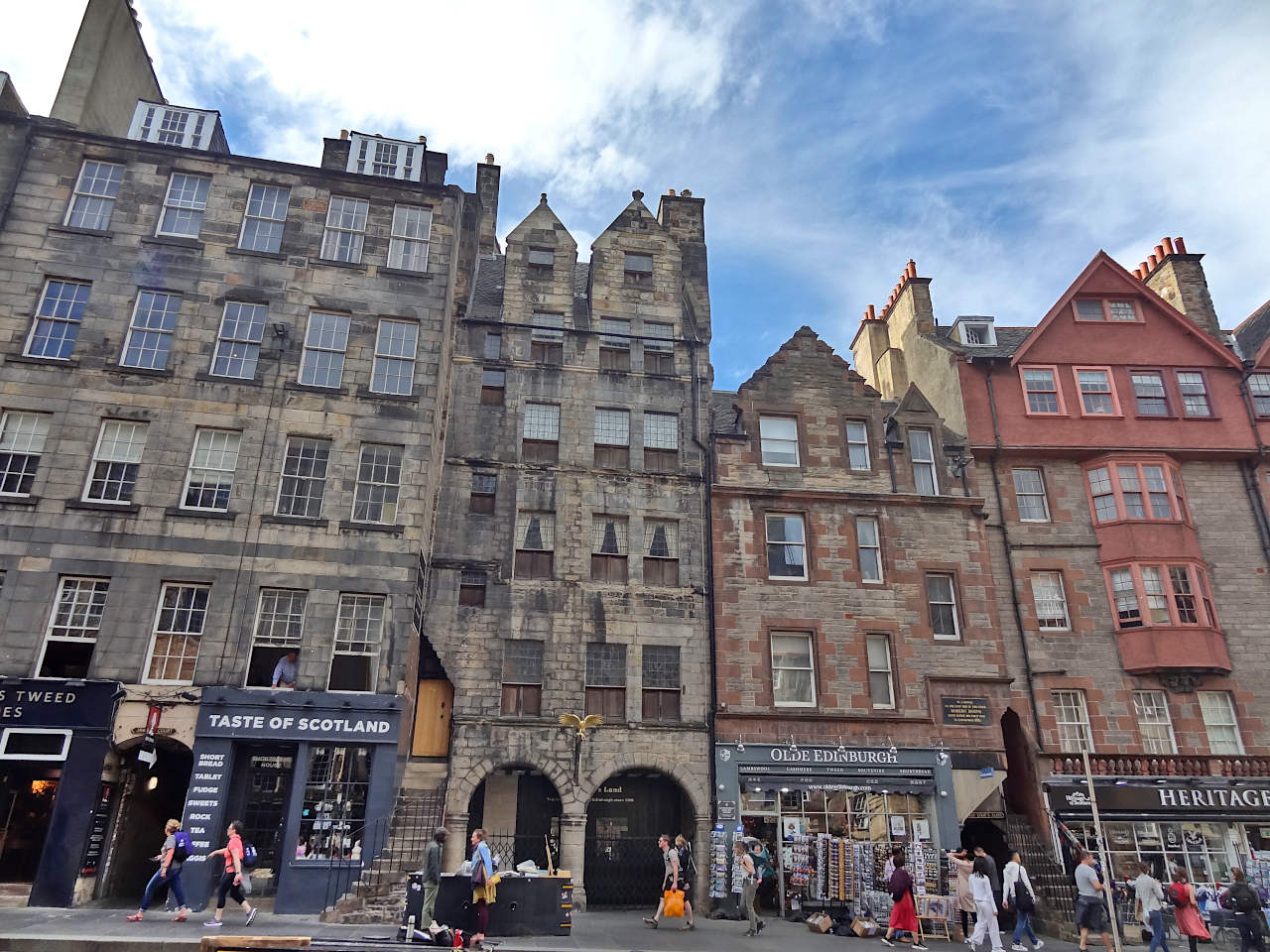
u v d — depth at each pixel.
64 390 20.23
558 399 25.16
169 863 15.56
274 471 20.55
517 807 22.48
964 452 26.06
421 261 23.58
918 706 22.98
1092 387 27.42
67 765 17.53
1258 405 27.50
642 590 23.36
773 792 21.81
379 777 18.61
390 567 20.30
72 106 23.59
